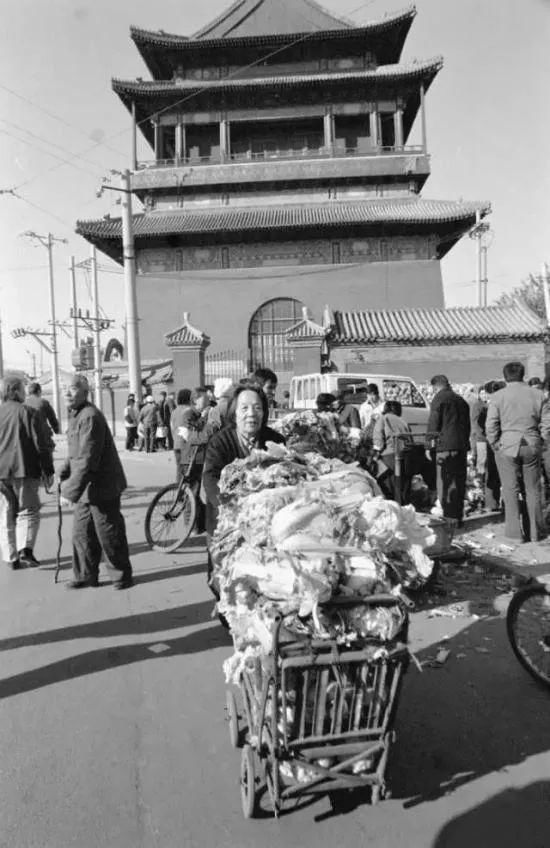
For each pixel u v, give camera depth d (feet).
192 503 24.68
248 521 9.50
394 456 25.26
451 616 17.15
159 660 14.39
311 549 8.82
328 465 11.31
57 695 12.74
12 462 22.21
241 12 117.39
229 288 110.93
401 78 108.27
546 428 24.41
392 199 109.40
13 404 22.50
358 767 8.94
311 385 47.29
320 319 108.88
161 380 94.53
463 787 9.71
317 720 8.62
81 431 18.57
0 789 9.70
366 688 8.80
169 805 9.33
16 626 16.61
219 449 13.64
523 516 25.93
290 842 8.53
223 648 15.03
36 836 8.66
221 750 10.78
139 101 113.91
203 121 114.93
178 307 111.55
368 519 9.29
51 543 26.96
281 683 8.39
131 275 68.39
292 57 115.65
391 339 66.03
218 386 27.25
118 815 9.11
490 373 66.18
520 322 67.87
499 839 8.55
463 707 12.23
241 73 116.37
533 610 13.48
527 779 9.88
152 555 24.22
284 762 8.57
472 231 106.52
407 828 8.80
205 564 22.66
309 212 107.04
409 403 46.14
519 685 13.16
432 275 107.34
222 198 113.60
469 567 21.67
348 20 114.93
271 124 118.01
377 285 108.17
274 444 11.48
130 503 36.04
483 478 33.55
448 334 65.82
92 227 107.96
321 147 116.26
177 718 11.82
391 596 8.87
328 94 112.57
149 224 107.04
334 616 8.71
